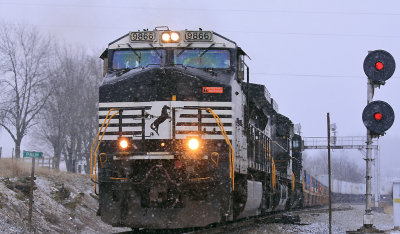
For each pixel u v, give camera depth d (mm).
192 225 47719
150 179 48000
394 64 59500
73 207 71938
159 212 47688
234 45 54188
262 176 76188
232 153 49688
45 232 52438
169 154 47750
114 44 54188
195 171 47875
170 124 49188
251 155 66188
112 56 53875
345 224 98000
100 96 51281
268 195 79438
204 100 50250
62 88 160375
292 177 113750
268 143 83125
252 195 62781
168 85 49969
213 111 50219
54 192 72125
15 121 169625
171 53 52781
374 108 58875
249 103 67000
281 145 105875
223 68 53219
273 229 67125
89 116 161750
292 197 112188
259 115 76875
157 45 53094
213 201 48031
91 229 67125
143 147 49062
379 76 59594
